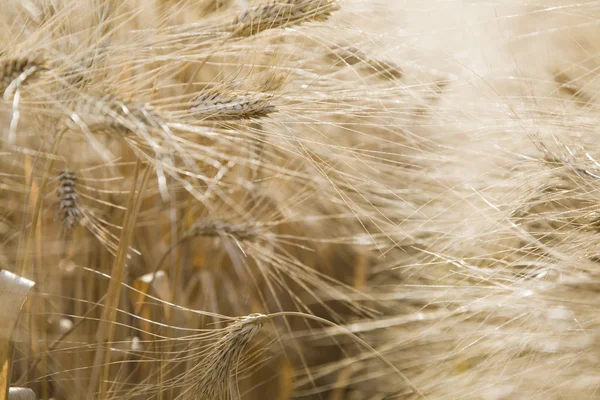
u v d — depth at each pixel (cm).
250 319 109
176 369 120
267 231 123
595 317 108
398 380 126
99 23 105
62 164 120
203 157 106
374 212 122
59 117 103
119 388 116
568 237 110
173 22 114
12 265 119
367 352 129
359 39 118
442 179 121
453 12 123
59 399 118
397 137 125
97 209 120
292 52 113
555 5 121
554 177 110
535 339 111
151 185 125
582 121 112
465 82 120
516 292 111
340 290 134
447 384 117
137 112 102
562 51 126
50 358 118
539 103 116
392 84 116
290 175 124
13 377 120
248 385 130
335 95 110
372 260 138
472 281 117
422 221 121
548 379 112
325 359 135
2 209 121
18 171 121
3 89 102
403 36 118
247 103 105
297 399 134
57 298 120
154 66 112
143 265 129
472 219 114
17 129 118
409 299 129
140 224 126
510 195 112
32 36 103
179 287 124
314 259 136
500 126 113
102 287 121
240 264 131
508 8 124
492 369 115
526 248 113
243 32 107
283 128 109
